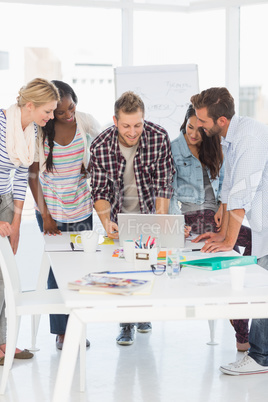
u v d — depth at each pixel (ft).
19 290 10.61
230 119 10.39
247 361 10.83
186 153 12.55
